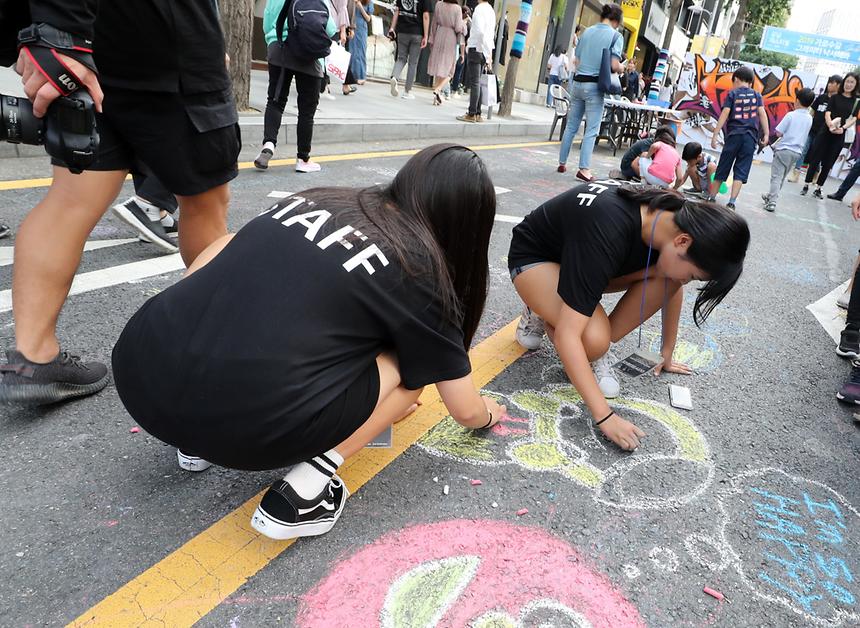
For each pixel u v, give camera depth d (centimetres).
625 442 206
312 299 129
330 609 143
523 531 172
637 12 2136
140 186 313
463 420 181
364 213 139
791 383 279
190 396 131
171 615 137
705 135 1320
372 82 1291
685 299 369
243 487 177
